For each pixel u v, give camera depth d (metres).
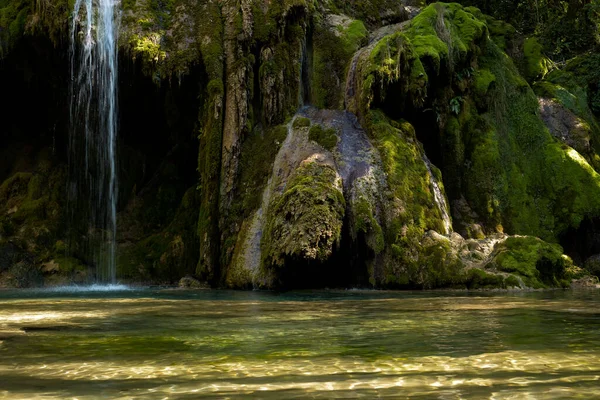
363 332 6.11
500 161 18.75
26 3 19.28
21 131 22.20
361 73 17.14
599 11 26.58
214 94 17.36
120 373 4.17
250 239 15.61
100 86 19.06
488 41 20.62
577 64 23.86
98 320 7.41
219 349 5.12
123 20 18.36
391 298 11.02
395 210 14.73
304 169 15.11
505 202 18.44
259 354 4.85
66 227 20.00
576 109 21.48
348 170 15.29
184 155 21.09
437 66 17.94
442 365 4.32
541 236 18.34
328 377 3.95
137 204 20.83
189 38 18.25
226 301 10.56
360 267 14.62
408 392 3.53
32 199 20.33
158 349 5.16
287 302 10.22
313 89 18.81
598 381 3.79
